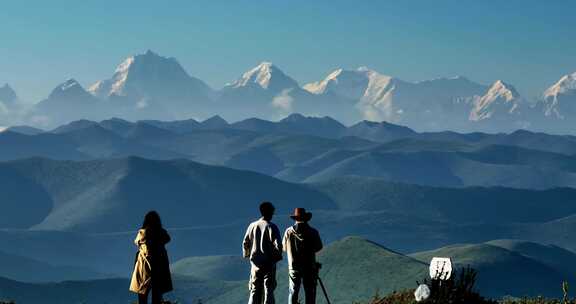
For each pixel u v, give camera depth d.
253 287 22.73
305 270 22.75
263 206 22.84
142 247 19.80
